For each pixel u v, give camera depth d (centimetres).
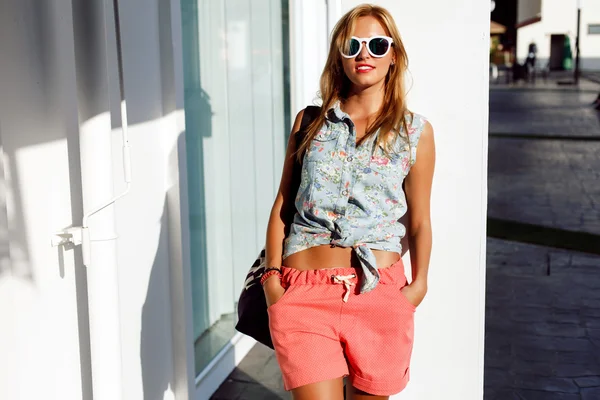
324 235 242
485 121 297
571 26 4150
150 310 334
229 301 454
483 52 293
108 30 287
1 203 220
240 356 462
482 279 305
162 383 349
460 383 313
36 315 235
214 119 427
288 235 258
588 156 1394
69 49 244
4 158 220
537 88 3350
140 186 321
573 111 2303
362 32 247
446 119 299
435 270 308
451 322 310
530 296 594
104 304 246
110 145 241
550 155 1422
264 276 250
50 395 243
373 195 243
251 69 473
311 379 234
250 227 483
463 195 302
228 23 438
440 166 302
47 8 234
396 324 239
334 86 256
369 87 251
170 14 334
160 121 340
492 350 482
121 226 306
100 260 245
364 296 238
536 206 962
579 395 414
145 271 328
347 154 243
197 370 405
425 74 298
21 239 228
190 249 400
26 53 227
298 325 238
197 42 398
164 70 339
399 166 245
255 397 409
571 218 888
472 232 303
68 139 245
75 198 248
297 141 256
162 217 343
